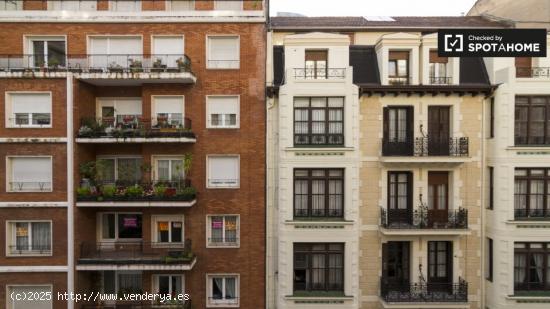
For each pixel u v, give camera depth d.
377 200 18.62
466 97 18.66
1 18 18.72
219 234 19.08
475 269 18.69
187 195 17.91
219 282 19.11
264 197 18.84
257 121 18.86
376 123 18.61
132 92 19.41
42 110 17.88
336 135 18.12
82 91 18.36
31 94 17.81
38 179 17.78
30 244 17.97
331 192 18.27
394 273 18.92
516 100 18.08
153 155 18.91
